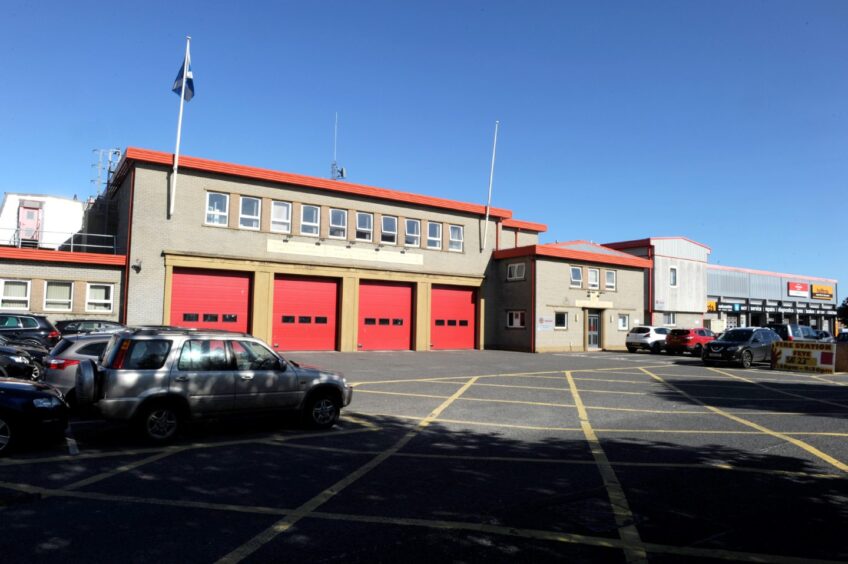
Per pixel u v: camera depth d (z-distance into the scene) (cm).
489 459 762
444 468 714
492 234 3297
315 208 2647
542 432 949
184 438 877
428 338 2969
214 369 871
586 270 3347
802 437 916
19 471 683
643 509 563
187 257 2292
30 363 1287
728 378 1830
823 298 5525
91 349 1041
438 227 3058
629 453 801
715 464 741
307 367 992
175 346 853
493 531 500
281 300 2548
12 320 1748
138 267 2197
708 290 4444
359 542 471
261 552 448
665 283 3881
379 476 675
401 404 1224
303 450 806
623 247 4006
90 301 2183
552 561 438
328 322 2677
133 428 824
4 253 2031
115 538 474
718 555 455
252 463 732
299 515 536
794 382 1750
